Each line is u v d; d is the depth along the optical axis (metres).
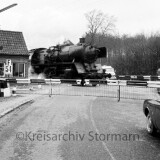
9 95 18.94
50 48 33.66
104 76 29.72
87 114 12.27
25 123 10.32
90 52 29.53
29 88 24.36
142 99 17.61
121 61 49.41
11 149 7.16
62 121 10.68
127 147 7.35
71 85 27.27
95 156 6.60
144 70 46.59
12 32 32.62
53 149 7.15
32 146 7.41
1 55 29.91
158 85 16.20
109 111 13.18
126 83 17.19
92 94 20.44
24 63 30.88
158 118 7.84
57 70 32.41
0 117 11.38
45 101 16.61
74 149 7.14
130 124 10.27
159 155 6.72
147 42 50.00
